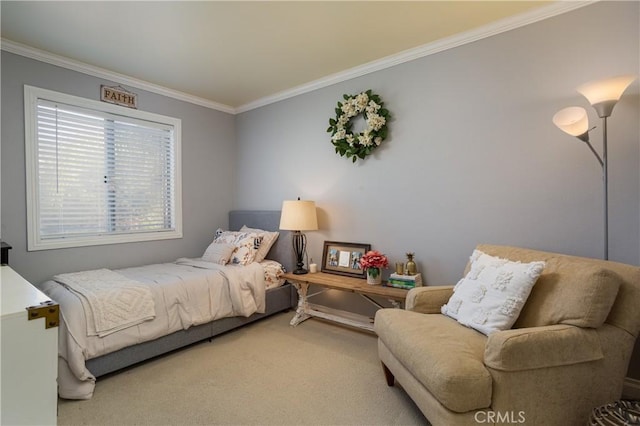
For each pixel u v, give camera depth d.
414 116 2.72
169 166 3.67
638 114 1.86
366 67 2.96
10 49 2.54
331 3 2.05
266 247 3.45
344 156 3.19
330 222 3.31
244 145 4.18
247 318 2.99
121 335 2.10
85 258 2.97
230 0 2.01
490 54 2.35
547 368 1.35
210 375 2.15
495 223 2.34
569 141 2.06
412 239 2.75
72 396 1.86
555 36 2.10
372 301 2.83
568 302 1.48
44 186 2.75
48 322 1.09
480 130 2.40
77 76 2.90
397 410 1.78
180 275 2.68
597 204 1.97
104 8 2.08
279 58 2.83
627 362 1.44
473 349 1.47
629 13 1.88
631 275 1.48
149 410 1.79
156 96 3.48
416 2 2.05
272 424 1.67
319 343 2.66
